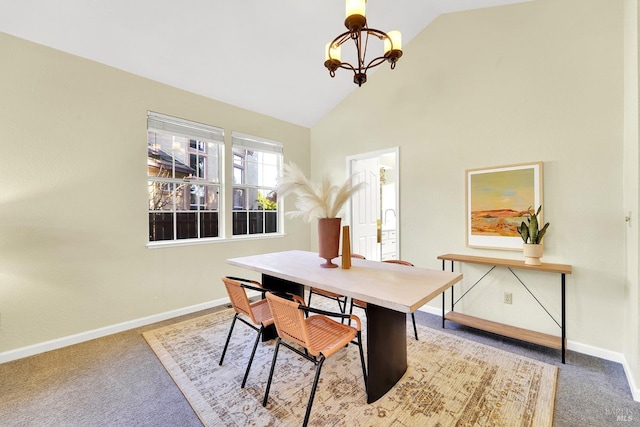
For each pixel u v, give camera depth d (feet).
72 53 7.88
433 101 10.07
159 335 8.43
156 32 7.95
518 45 8.31
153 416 5.17
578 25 7.41
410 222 10.69
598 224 7.18
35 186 7.39
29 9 6.68
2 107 6.93
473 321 8.57
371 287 5.18
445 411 5.19
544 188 7.90
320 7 8.43
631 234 6.17
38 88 7.40
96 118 8.32
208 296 10.86
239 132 11.89
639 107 5.56
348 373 6.48
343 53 10.62
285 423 4.93
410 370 6.51
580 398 5.57
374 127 11.87
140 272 9.20
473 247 9.20
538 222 7.97
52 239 7.64
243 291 5.87
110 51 8.18
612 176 6.98
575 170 7.46
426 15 9.75
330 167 13.80
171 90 9.90
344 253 6.75
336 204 7.05
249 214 12.73
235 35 8.70
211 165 11.42
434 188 10.07
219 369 6.65
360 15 4.88
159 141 10.11
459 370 6.52
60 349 7.63
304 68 10.80
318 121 14.34
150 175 9.91
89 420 5.07
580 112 7.38
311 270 6.62
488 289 8.95
